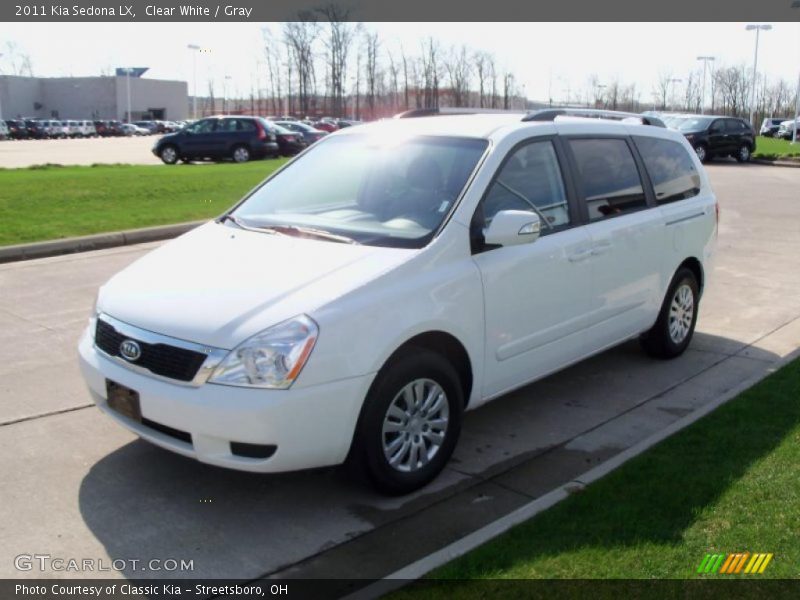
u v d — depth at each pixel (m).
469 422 5.12
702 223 6.40
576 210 5.10
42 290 8.07
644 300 5.79
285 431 3.52
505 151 4.68
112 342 3.94
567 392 5.68
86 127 65.94
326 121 52.22
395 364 3.89
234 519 3.84
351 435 3.74
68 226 11.07
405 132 5.08
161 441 3.75
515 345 4.61
